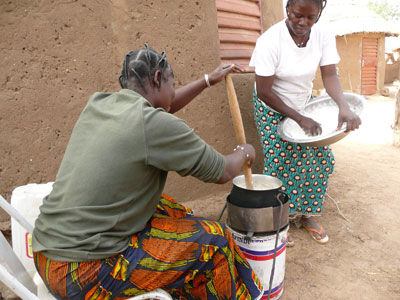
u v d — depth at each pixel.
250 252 1.95
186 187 3.18
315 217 3.09
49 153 2.55
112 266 1.38
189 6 2.90
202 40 3.01
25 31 2.33
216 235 1.52
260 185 2.20
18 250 1.91
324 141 2.17
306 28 2.25
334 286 2.19
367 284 2.19
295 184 2.61
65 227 1.37
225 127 3.30
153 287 1.45
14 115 2.40
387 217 3.05
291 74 2.42
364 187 3.73
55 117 2.52
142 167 1.37
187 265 1.47
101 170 1.33
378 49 14.43
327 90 2.50
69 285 1.36
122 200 1.38
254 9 3.89
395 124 5.49
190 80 3.00
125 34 2.66
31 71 2.39
